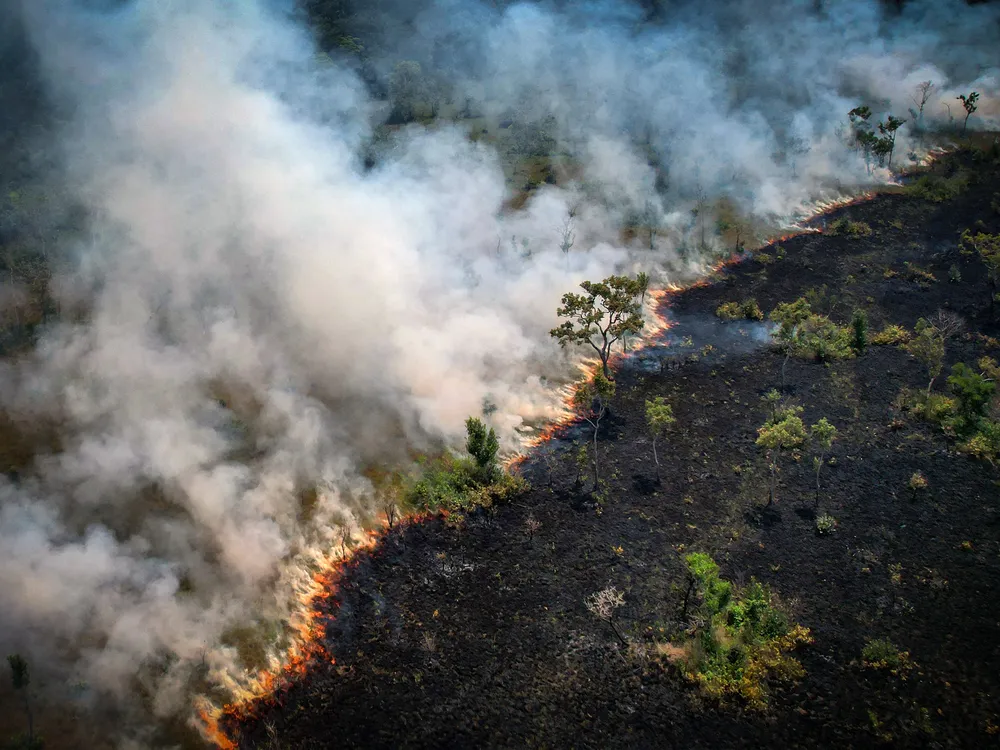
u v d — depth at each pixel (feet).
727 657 128.57
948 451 169.78
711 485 165.17
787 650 130.72
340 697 128.47
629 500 162.20
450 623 139.03
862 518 155.33
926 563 145.18
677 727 121.39
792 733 119.75
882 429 177.88
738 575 144.05
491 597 143.23
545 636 135.74
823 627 134.51
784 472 167.32
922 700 122.93
